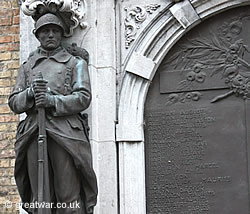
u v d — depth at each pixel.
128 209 8.40
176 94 8.62
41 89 7.84
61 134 7.88
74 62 8.23
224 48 8.57
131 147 8.52
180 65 8.66
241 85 8.46
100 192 8.38
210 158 8.42
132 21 8.73
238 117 8.42
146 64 8.62
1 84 9.21
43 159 7.80
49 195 7.84
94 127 8.42
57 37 8.26
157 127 8.60
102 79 8.59
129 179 8.45
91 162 8.02
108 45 8.63
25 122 8.00
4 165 9.05
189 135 8.52
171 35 8.64
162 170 8.52
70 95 7.98
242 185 8.30
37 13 8.34
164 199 8.46
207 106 8.52
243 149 8.35
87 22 8.60
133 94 8.62
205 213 8.34
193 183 8.42
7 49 9.27
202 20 8.62
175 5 8.64
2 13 9.34
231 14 8.61
